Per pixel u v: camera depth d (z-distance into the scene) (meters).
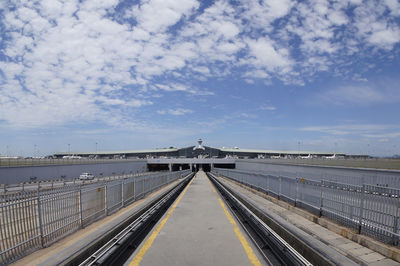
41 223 5.72
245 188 20.02
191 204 12.86
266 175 14.46
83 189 7.65
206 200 14.50
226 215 9.82
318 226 7.60
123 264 4.92
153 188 17.88
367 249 5.58
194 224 8.25
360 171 20.28
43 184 27.91
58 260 4.18
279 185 12.17
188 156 128.12
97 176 49.31
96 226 7.80
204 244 6.10
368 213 6.03
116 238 5.54
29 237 5.37
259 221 6.72
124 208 11.02
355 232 6.32
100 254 4.53
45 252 5.48
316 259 4.24
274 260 5.08
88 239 5.38
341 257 4.02
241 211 9.56
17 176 29.83
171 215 9.84
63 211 6.62
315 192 8.56
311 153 129.00
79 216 7.39
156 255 5.36
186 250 5.66
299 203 9.85
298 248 4.99
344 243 6.00
